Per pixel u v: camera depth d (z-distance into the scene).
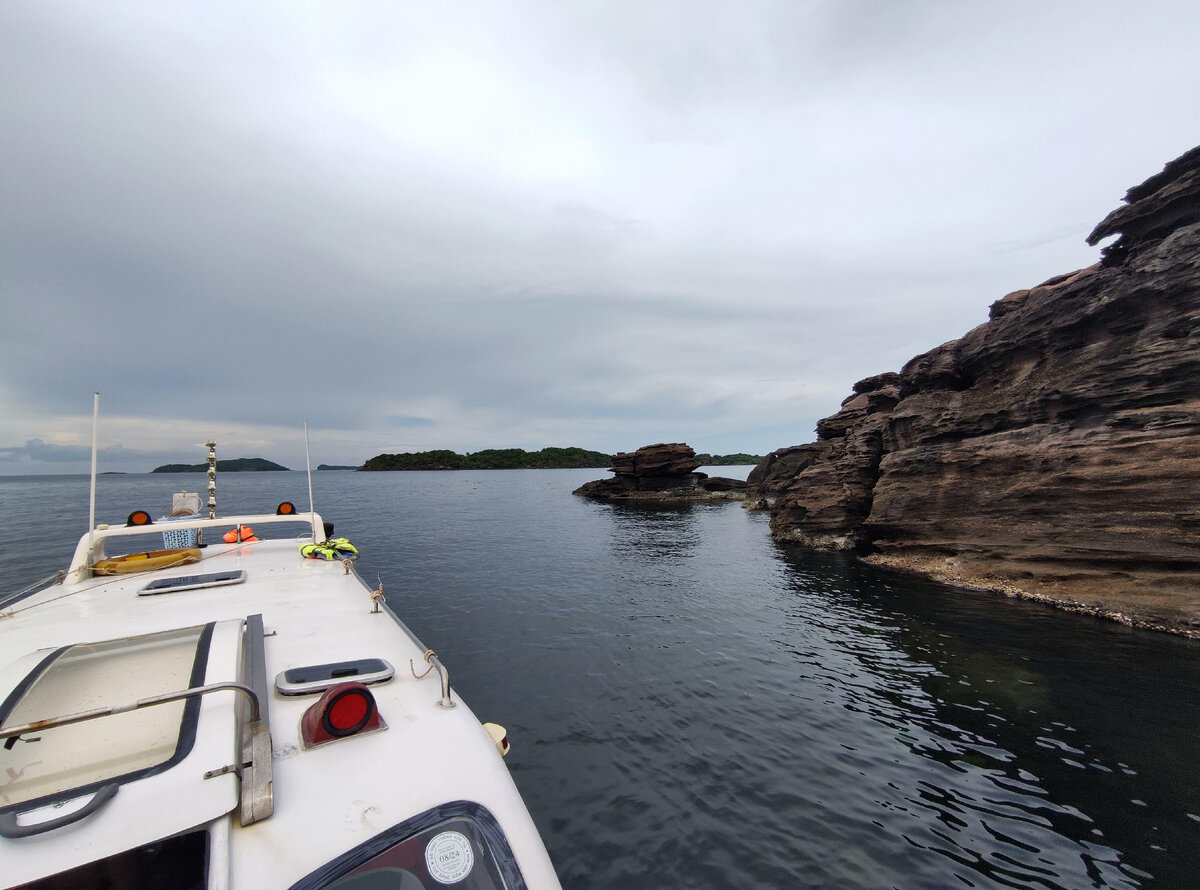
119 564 6.09
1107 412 15.45
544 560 22.59
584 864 5.50
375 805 2.52
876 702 9.05
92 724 3.08
